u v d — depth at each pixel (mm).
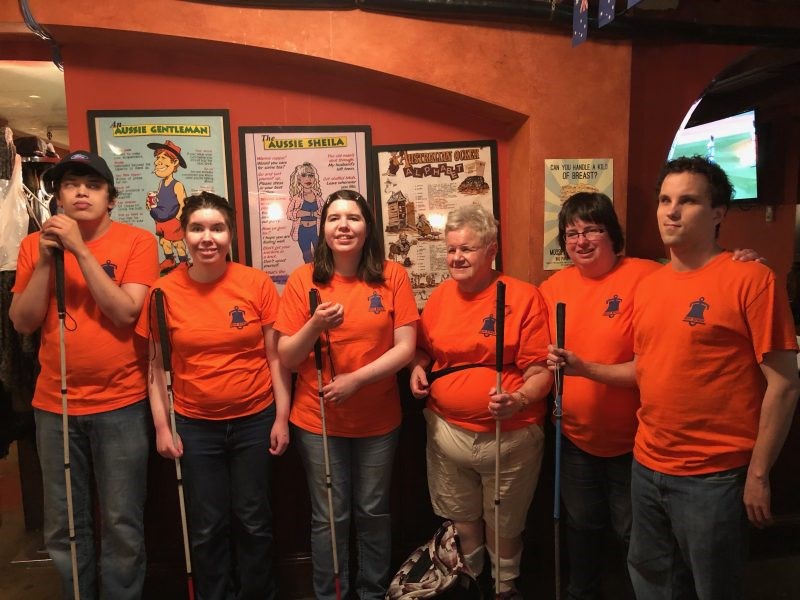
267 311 1899
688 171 1432
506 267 2502
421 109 2367
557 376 1710
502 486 1869
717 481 1410
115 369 1819
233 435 1874
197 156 2248
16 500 3096
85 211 1780
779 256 4316
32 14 1949
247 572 1979
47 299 1774
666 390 1469
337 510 1898
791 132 4172
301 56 2135
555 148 2279
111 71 2172
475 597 2018
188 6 2025
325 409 1868
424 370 1987
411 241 2412
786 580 2273
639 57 2438
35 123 3863
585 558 1904
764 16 2348
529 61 2232
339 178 2344
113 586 1887
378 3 2088
